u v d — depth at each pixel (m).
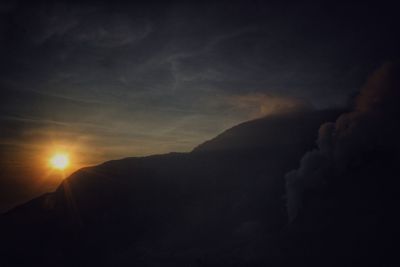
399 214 107.12
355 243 101.81
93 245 157.12
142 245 149.00
